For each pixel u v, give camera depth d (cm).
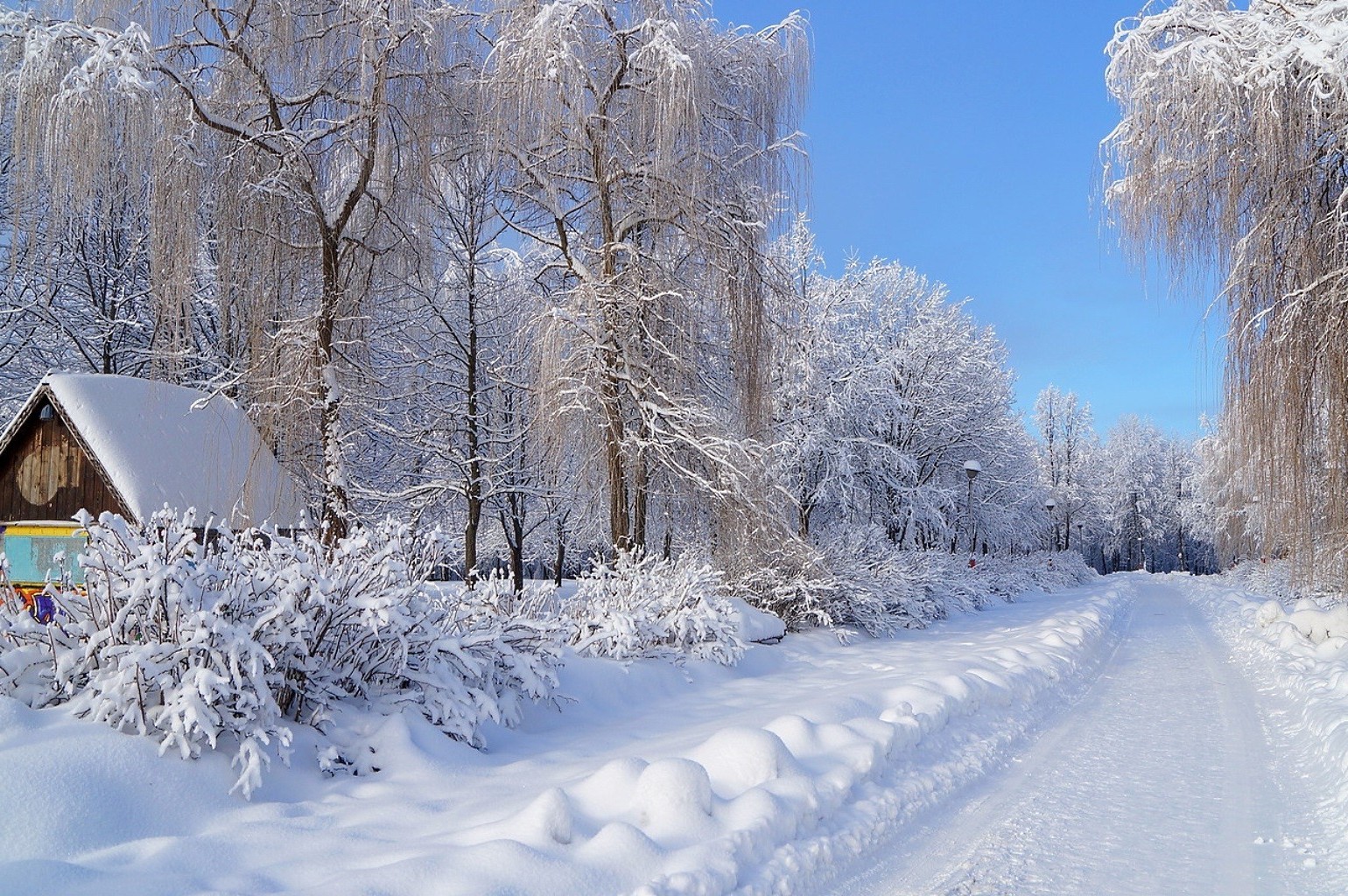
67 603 568
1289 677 1131
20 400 1941
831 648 1440
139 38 1139
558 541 2647
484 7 1438
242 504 1312
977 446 3297
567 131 1402
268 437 1323
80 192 1125
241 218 1324
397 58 1368
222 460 1448
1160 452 8650
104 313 1994
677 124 1306
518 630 793
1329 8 961
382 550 668
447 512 2208
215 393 1366
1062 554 5066
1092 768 698
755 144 1523
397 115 1382
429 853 402
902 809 549
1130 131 1120
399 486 2109
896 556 1919
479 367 2142
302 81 1352
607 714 855
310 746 586
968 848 500
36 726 503
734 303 1495
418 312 2055
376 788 548
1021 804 592
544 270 1639
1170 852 493
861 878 448
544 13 1291
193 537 561
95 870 376
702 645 1111
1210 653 1582
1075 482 6625
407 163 1420
